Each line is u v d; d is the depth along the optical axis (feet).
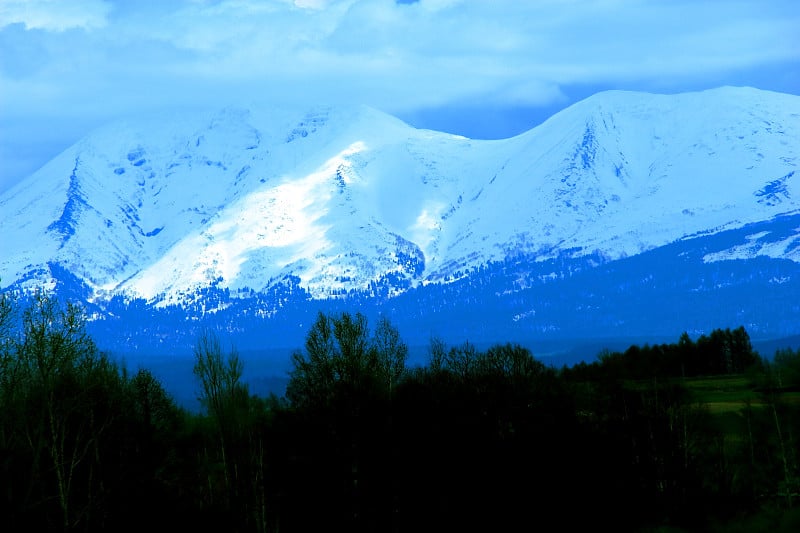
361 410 443.73
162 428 467.52
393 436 448.24
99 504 383.65
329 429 442.09
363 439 441.68
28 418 370.73
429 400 472.03
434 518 452.35
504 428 487.61
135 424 442.50
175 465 467.52
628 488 486.38
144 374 473.67
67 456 390.42
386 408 450.71
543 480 473.26
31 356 369.71
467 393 488.44
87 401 386.73
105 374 419.95
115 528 406.41
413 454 451.53
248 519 448.65
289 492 445.78
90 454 397.19
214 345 473.26
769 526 456.04
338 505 440.45
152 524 422.41
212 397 463.83
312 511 442.91
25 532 361.71
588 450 486.79
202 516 443.73
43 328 365.40
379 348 476.95
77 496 389.39
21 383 369.91
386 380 463.83
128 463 424.87
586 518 477.36
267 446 455.22
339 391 444.96
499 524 465.06
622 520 484.33
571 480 476.95
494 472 467.11
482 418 482.69
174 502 442.09
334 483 441.27
